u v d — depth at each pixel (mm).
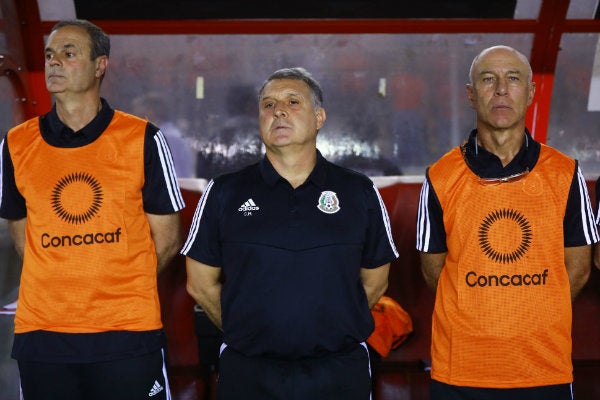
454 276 2113
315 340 1967
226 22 3566
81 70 2115
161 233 2275
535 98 3742
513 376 2064
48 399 2131
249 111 3801
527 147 2098
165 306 3293
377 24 3594
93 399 2158
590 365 3326
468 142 2156
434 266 2250
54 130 2152
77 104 2152
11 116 3545
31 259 2133
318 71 3742
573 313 3330
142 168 2168
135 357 2152
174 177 2260
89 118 2186
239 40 3662
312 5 3557
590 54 3705
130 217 2156
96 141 2148
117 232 2127
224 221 2023
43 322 2107
